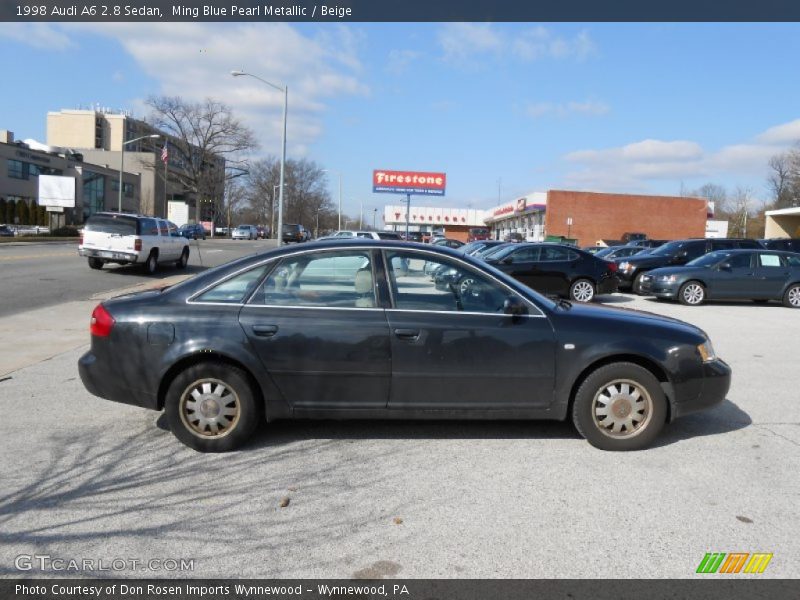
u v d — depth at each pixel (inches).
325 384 177.5
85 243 737.6
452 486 156.4
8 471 162.4
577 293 602.5
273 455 175.8
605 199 2005.4
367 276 183.2
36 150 2854.3
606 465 171.8
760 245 764.0
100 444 183.2
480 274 186.4
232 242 2160.4
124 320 177.2
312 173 4109.3
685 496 152.3
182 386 175.3
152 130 3472.0
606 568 120.0
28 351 314.7
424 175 2149.4
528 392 181.3
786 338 395.9
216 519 137.6
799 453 183.2
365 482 158.2
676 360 182.4
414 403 179.8
